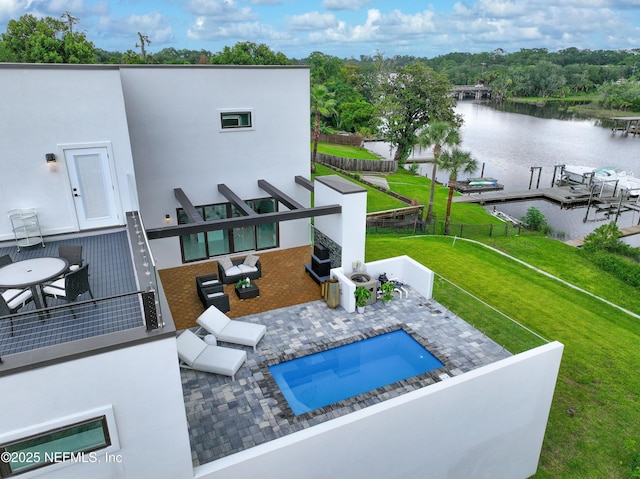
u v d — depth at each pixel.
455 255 25.00
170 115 14.62
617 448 12.45
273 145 16.52
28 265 8.22
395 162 51.50
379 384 10.55
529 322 18.42
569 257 28.34
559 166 47.28
